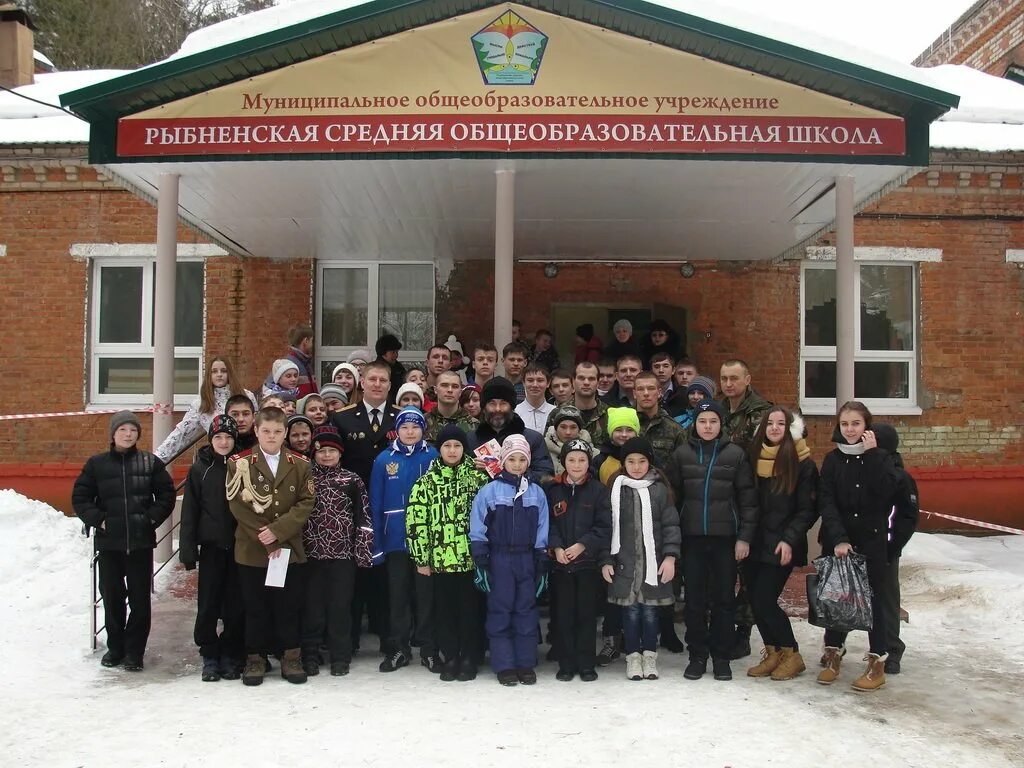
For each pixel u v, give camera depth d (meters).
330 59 6.98
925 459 11.81
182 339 11.84
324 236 10.51
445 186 8.13
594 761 4.46
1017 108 12.43
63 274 11.68
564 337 11.92
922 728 5.01
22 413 11.62
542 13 6.98
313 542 5.92
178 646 6.53
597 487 5.96
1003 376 11.90
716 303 11.87
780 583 5.90
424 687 5.64
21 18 13.27
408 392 6.70
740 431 6.57
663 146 6.98
